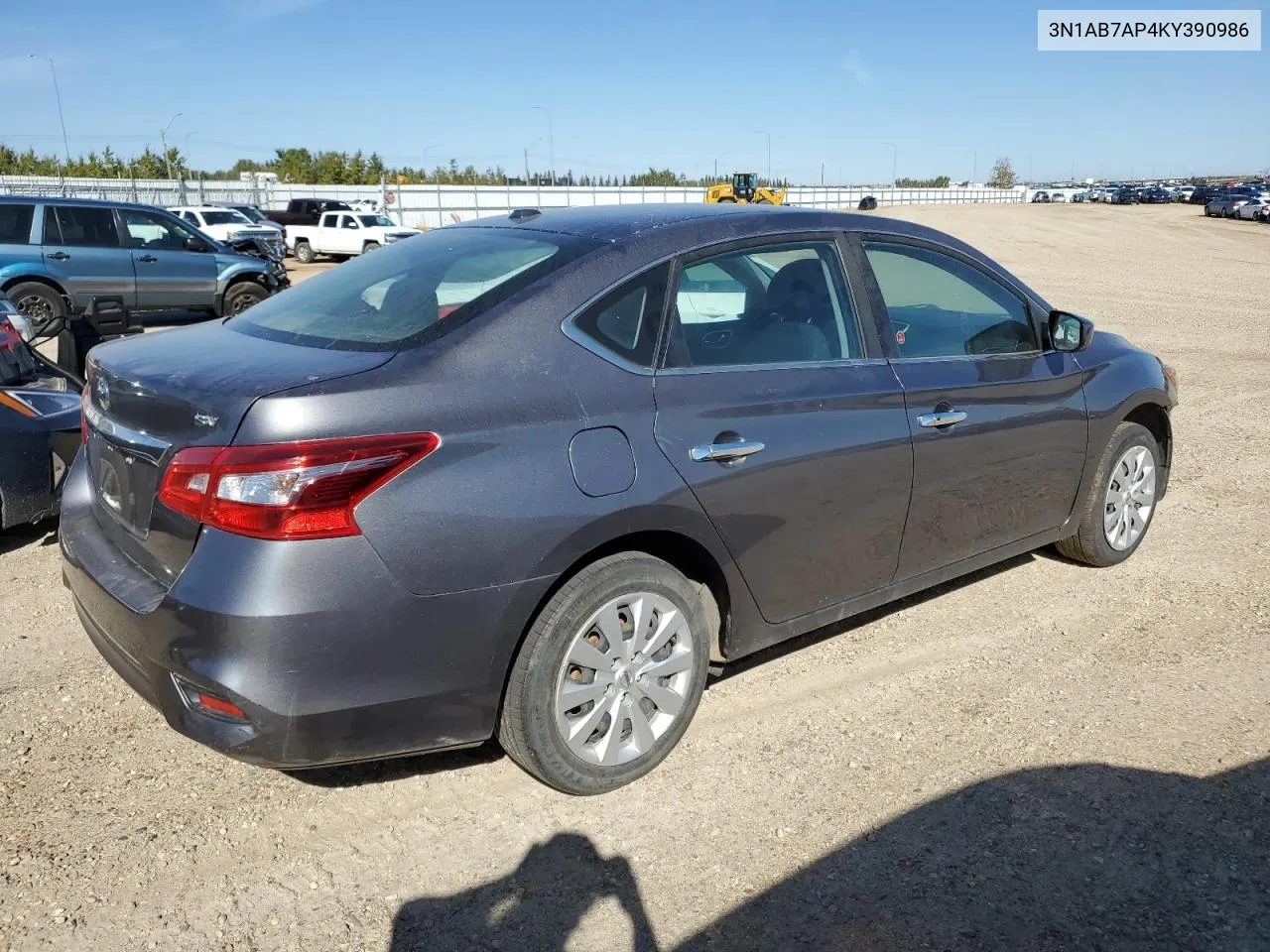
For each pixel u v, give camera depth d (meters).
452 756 3.31
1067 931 2.51
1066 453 4.43
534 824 2.94
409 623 2.59
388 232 34.19
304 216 36.47
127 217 13.41
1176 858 2.79
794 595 3.47
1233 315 15.91
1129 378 4.73
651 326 3.10
